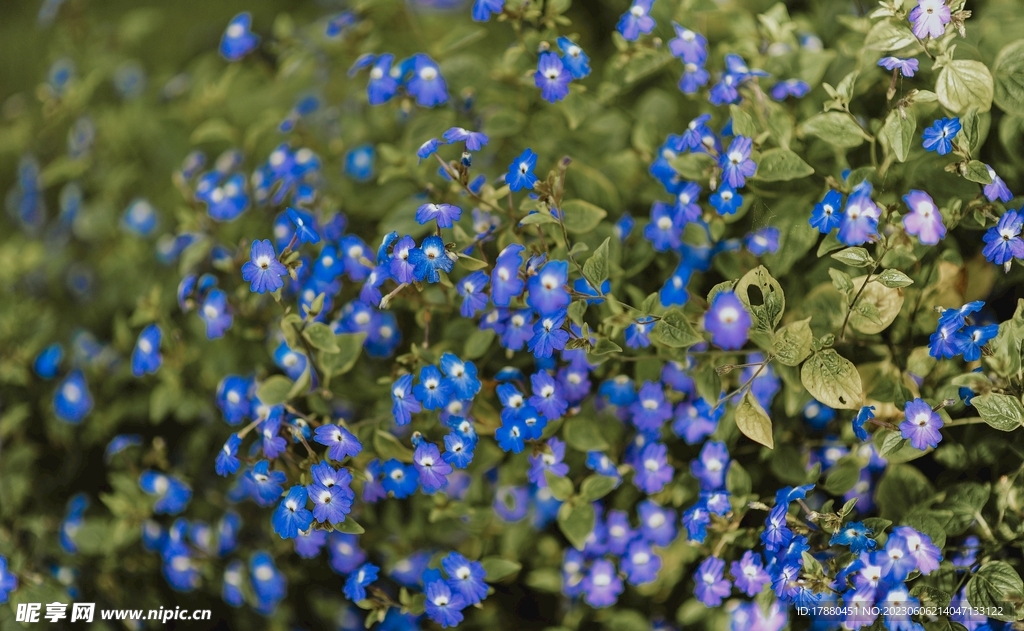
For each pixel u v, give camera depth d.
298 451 0.80
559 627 0.84
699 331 0.79
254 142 0.94
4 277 0.99
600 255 0.76
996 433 0.79
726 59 0.81
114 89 1.08
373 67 0.83
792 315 0.79
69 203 1.02
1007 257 0.75
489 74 0.85
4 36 1.34
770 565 0.76
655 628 0.83
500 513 0.84
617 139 0.88
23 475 0.91
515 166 0.77
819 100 0.82
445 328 0.81
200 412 0.89
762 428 0.76
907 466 0.78
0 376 0.93
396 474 0.78
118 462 0.89
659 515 0.81
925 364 0.78
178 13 1.29
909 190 0.78
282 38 0.92
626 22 0.80
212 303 0.83
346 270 0.82
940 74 0.76
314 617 0.88
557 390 0.77
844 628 0.78
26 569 0.87
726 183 0.78
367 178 0.89
